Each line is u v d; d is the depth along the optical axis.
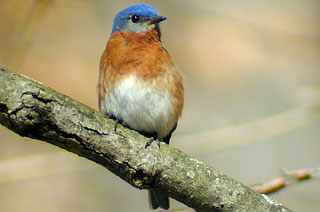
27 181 12.75
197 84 13.81
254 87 14.33
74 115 6.22
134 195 13.20
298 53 14.81
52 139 6.19
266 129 12.78
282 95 14.52
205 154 14.40
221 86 13.92
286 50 14.70
